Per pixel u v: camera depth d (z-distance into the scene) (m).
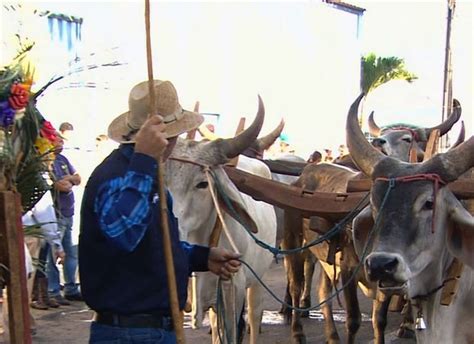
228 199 5.18
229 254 3.81
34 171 3.49
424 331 4.86
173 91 3.56
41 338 7.82
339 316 9.29
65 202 8.87
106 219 3.06
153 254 3.27
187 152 5.18
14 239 3.17
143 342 3.24
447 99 20.11
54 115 10.84
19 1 3.65
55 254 7.85
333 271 6.74
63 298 9.41
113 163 3.28
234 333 5.09
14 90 3.23
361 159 4.86
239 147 5.22
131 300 3.24
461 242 4.46
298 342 7.73
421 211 4.39
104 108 11.88
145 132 3.15
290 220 7.51
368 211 4.82
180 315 3.27
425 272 4.59
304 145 21.89
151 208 3.21
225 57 18.61
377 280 4.27
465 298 4.77
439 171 4.49
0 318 6.00
